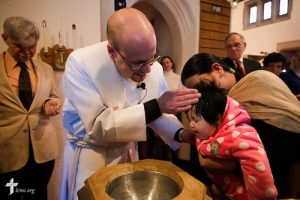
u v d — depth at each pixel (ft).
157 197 1.91
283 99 2.69
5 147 4.63
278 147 2.66
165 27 12.44
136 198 1.91
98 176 1.88
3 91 4.61
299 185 2.89
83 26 6.51
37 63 5.25
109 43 2.50
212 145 2.45
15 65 4.81
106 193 1.63
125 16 2.28
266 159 2.17
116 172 1.98
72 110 3.10
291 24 17.94
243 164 2.22
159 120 3.18
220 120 2.48
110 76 2.93
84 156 3.05
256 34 20.94
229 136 2.33
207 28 10.89
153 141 10.54
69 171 3.18
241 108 2.60
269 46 19.77
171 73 10.32
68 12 6.29
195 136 2.75
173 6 10.37
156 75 3.43
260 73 2.93
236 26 22.94
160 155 10.53
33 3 5.85
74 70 2.95
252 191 2.18
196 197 1.57
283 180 2.86
